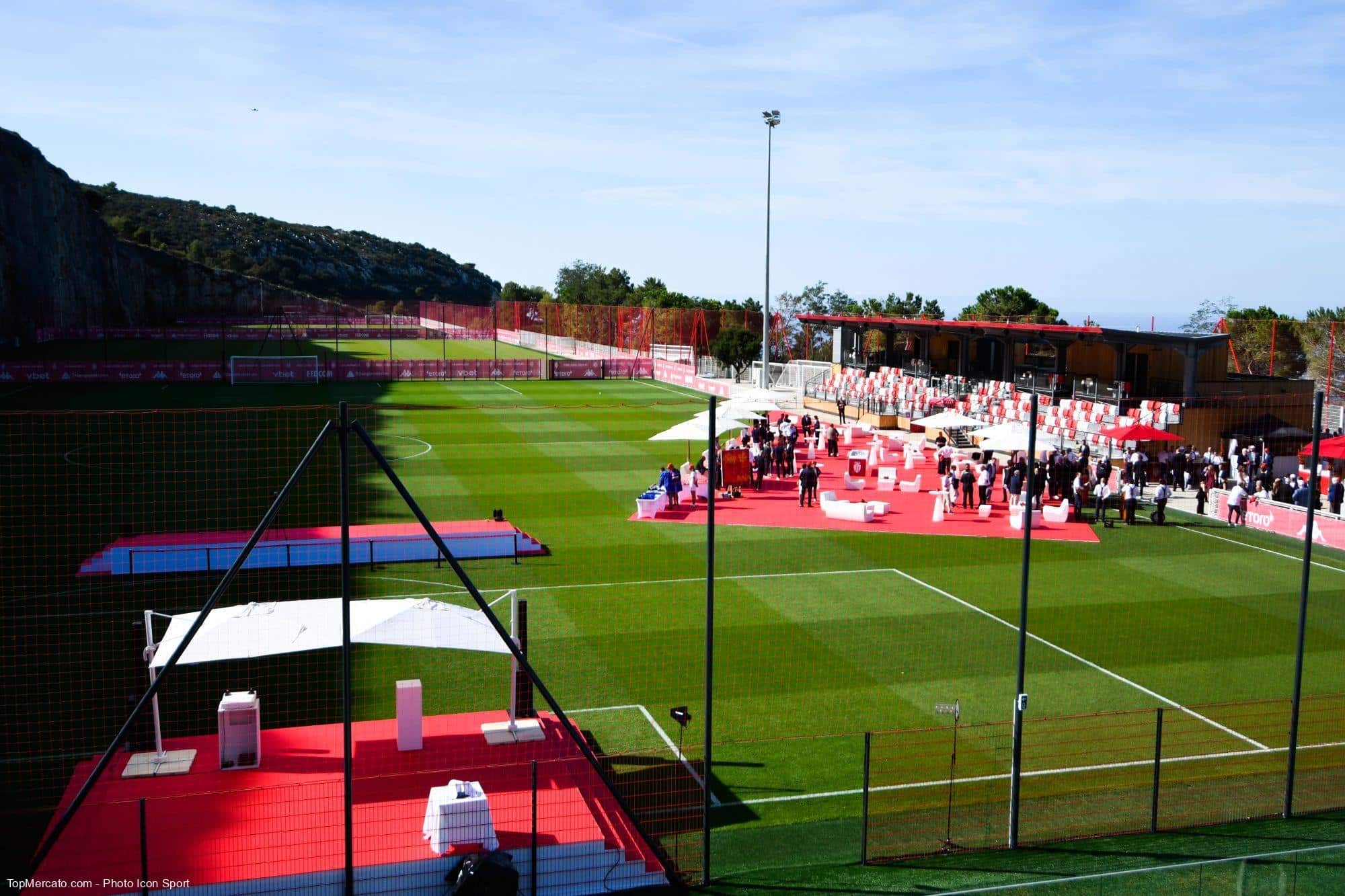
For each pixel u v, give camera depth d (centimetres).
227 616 1520
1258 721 1834
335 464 4188
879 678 1992
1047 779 1591
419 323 17450
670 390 7375
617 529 3206
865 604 2466
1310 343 6775
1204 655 2152
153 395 6253
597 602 2444
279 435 4797
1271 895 1196
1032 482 1386
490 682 1927
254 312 17612
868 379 6309
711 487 1257
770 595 2533
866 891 1248
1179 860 1329
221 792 1362
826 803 1502
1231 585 2678
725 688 1931
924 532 3256
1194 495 3875
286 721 1741
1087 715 1842
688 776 1570
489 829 1227
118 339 11581
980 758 1659
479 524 2964
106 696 1841
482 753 1541
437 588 2517
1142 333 4622
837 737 1728
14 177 9469
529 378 8012
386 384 7325
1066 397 5216
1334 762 1670
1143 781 1591
